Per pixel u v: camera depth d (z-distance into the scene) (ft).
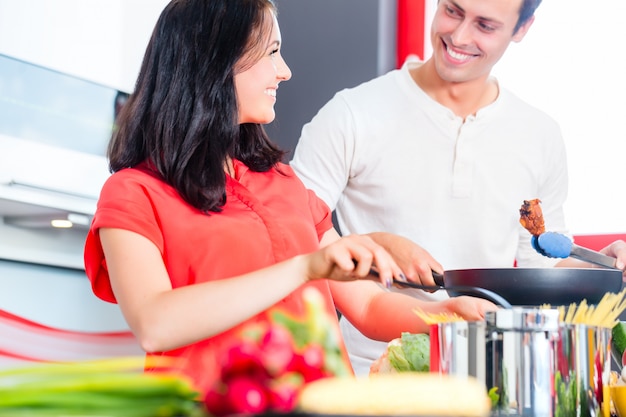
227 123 5.63
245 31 5.63
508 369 3.86
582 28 11.18
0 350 9.78
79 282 10.71
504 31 7.70
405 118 8.17
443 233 8.20
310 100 12.32
